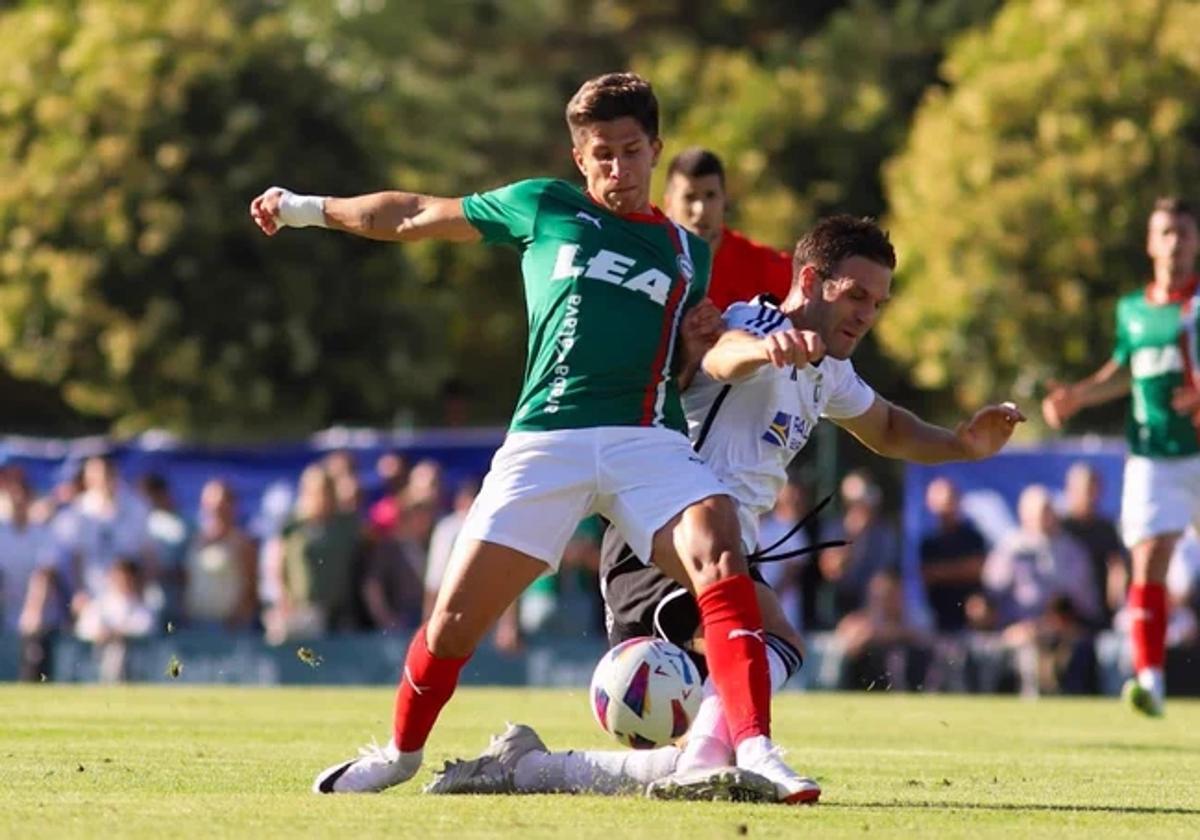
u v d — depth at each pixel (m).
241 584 58.03
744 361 20.09
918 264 94.44
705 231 32.06
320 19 127.19
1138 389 39.62
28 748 27.28
